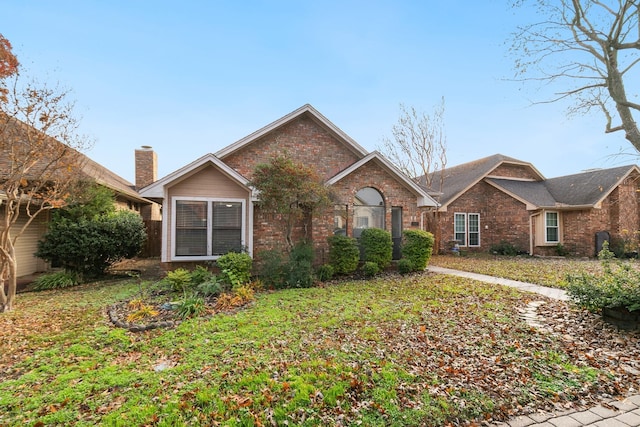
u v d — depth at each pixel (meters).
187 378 3.73
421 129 20.58
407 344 4.73
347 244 10.41
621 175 16.66
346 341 4.81
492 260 15.45
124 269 12.18
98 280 10.15
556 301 7.23
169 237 9.66
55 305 7.14
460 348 4.61
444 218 18.83
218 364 4.07
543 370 4.00
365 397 3.34
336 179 10.95
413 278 10.30
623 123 6.38
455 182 21.02
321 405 3.19
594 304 5.63
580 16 6.38
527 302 7.19
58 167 7.58
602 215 16.69
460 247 19.05
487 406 3.22
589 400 3.39
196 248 9.86
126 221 10.51
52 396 3.40
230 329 5.36
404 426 2.92
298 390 3.43
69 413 3.09
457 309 6.59
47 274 10.21
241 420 2.97
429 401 3.28
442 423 2.97
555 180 20.53
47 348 4.74
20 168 7.03
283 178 8.70
